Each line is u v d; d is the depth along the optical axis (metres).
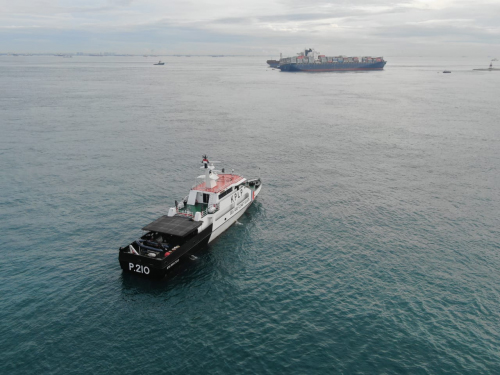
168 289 42.19
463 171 82.75
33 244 50.44
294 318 37.44
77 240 51.88
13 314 37.06
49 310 37.91
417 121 140.88
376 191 71.62
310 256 49.22
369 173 82.12
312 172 83.12
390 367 31.48
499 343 34.06
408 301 39.75
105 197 67.00
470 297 40.38
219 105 181.00
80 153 93.88
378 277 44.09
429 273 44.81
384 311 38.25
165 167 84.62
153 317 37.50
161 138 111.50
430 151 99.12
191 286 42.91
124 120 137.62
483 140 110.12
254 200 67.81
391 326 36.16
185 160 90.31
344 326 36.19
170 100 196.12
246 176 80.38
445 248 50.56
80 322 36.44
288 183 76.44
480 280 43.44
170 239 49.62
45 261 46.56
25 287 41.34
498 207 63.72
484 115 151.75
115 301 39.75
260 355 32.75
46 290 40.97
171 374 30.77
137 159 90.06
